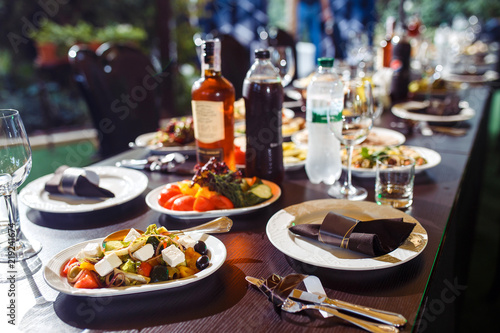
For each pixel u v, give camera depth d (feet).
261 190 2.97
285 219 2.64
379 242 2.15
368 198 3.16
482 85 8.25
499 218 8.50
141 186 3.29
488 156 11.52
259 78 3.23
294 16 17.24
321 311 1.86
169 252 2.05
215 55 3.25
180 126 4.35
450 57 10.61
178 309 1.91
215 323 1.81
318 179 3.49
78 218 2.94
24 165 2.45
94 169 3.70
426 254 2.33
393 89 6.78
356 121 3.07
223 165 2.94
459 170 3.68
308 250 2.29
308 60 17.35
